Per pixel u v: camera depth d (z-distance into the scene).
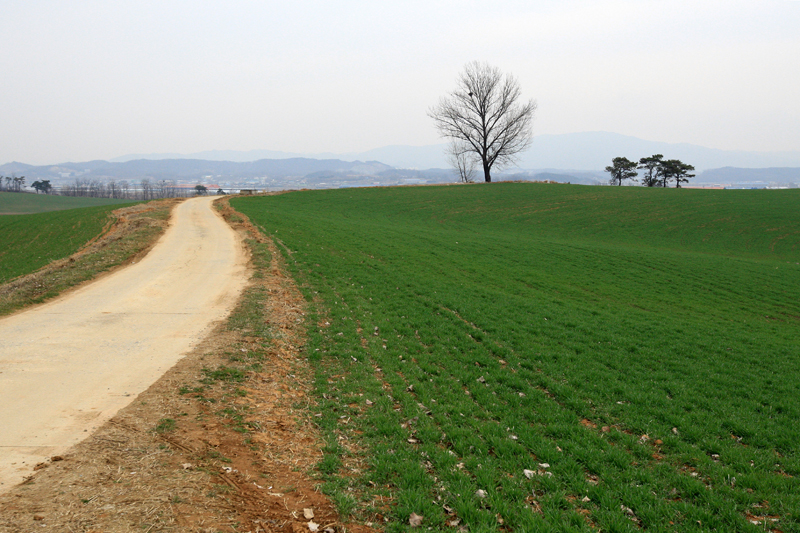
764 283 29.70
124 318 13.93
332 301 17.34
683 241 47.44
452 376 11.44
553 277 27.55
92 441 6.60
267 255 24.30
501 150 84.88
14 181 188.88
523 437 8.34
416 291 20.34
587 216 57.12
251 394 8.98
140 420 7.41
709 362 14.24
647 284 27.89
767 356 15.27
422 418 8.70
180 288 18.00
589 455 7.83
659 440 8.79
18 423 7.18
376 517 5.66
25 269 28.00
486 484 6.56
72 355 10.60
